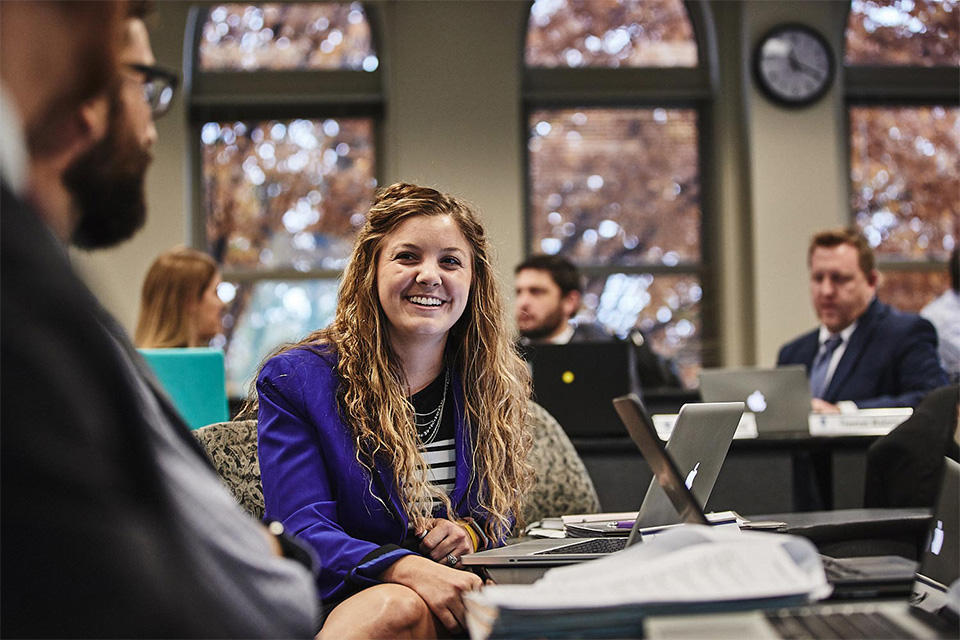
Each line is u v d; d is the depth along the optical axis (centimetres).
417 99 645
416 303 188
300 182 669
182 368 240
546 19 684
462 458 192
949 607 98
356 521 180
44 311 58
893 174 677
